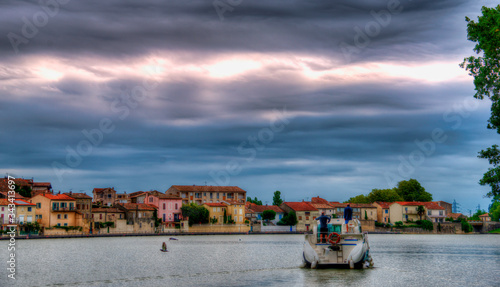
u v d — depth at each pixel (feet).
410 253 321.73
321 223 191.72
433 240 520.42
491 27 162.20
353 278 177.47
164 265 240.12
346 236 190.60
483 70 175.73
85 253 313.53
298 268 208.85
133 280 185.37
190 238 540.11
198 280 183.01
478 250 353.92
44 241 451.53
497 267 232.32
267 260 267.39
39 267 230.89
